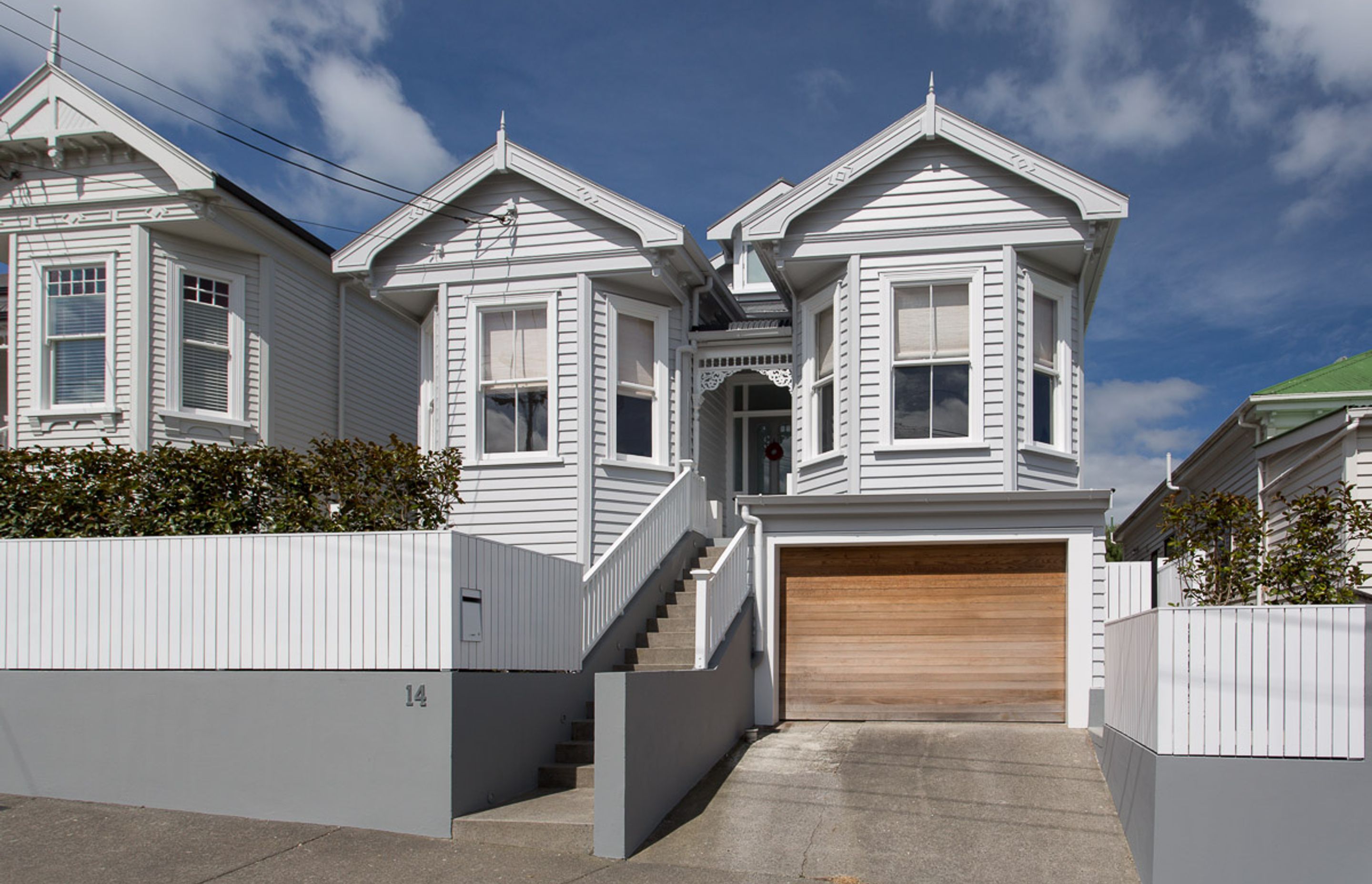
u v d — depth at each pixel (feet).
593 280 48.80
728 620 39.70
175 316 49.37
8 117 49.37
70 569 31.48
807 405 47.60
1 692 31.40
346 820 28.58
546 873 25.85
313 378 56.34
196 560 30.58
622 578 41.01
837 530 42.22
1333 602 30.04
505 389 48.96
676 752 31.53
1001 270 44.09
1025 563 41.45
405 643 28.73
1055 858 27.12
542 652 33.91
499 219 49.37
